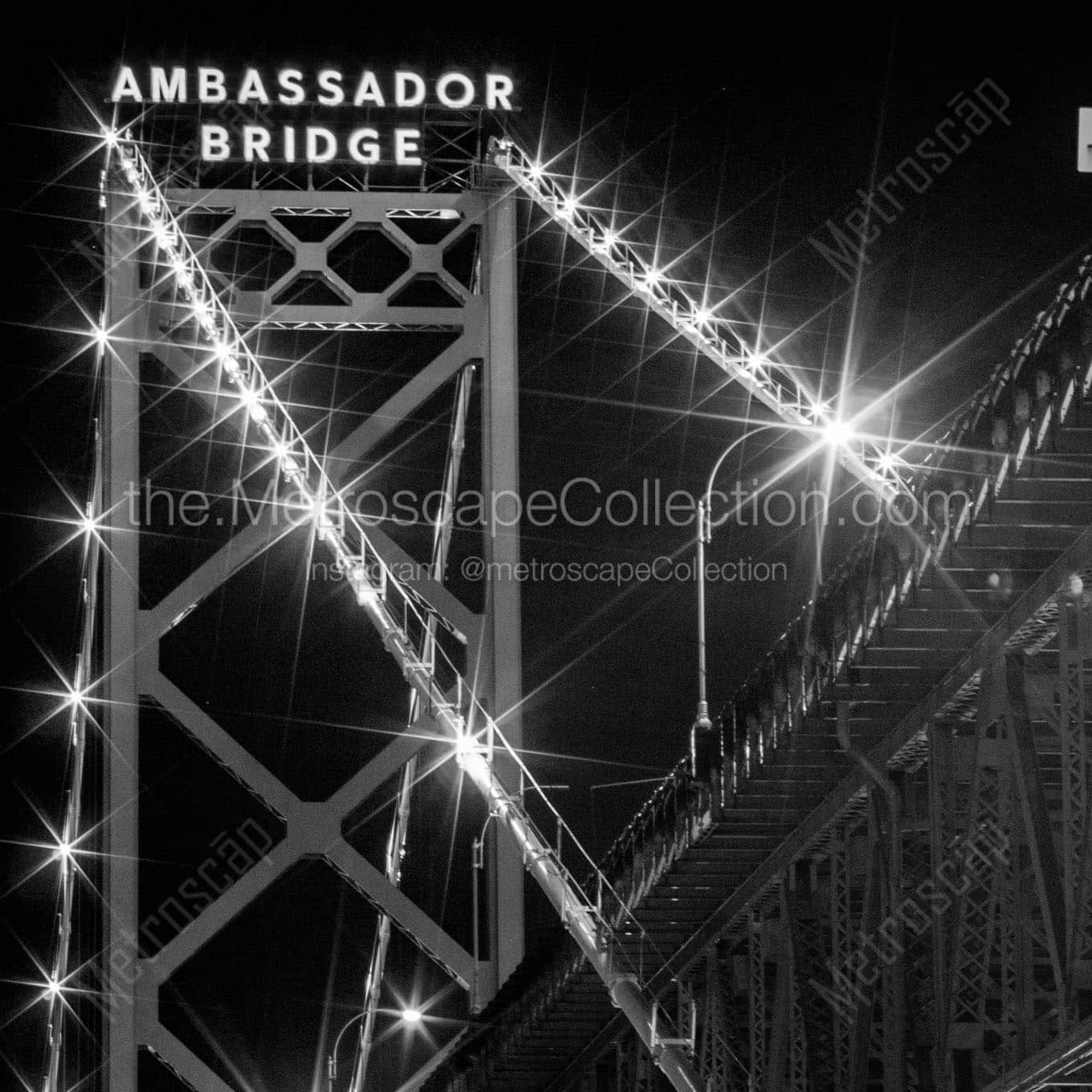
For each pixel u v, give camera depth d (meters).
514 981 41.91
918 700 26.72
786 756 28.48
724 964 34.06
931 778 26.20
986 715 24.88
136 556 59.19
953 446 23.78
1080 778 21.95
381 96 59.69
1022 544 23.25
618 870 34.78
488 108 59.91
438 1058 54.41
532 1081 44.75
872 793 27.72
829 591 26.69
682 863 31.94
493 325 59.16
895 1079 27.06
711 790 30.52
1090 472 22.25
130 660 58.62
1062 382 21.36
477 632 56.69
